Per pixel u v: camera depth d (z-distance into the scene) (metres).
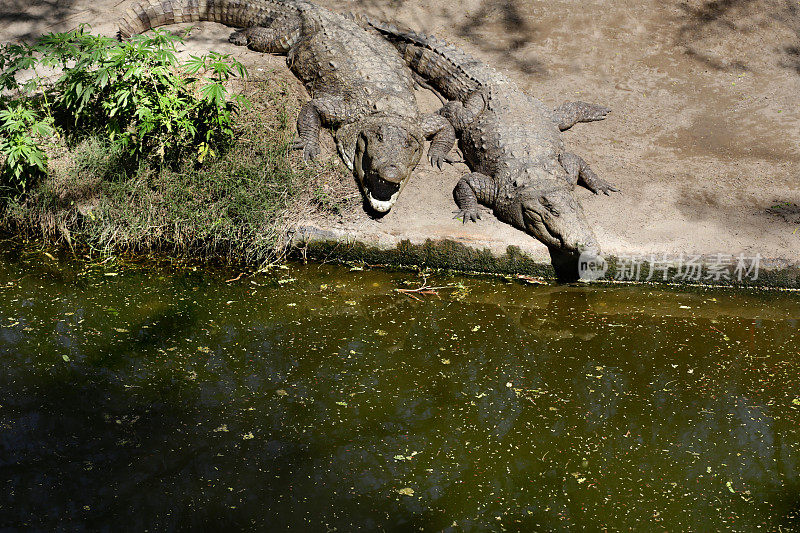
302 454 4.84
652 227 7.15
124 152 7.51
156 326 6.14
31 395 5.26
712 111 8.66
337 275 7.03
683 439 5.10
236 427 5.05
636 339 6.22
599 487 4.69
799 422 5.25
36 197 7.31
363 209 7.36
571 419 5.27
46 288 6.61
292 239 7.17
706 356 6.01
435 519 4.41
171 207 7.16
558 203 6.84
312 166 7.55
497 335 6.25
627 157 8.00
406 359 5.88
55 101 7.75
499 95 8.30
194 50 8.90
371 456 4.86
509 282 7.03
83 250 7.18
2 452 4.74
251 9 9.38
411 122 7.89
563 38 9.64
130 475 4.62
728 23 9.86
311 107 7.98
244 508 4.41
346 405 5.32
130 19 9.14
